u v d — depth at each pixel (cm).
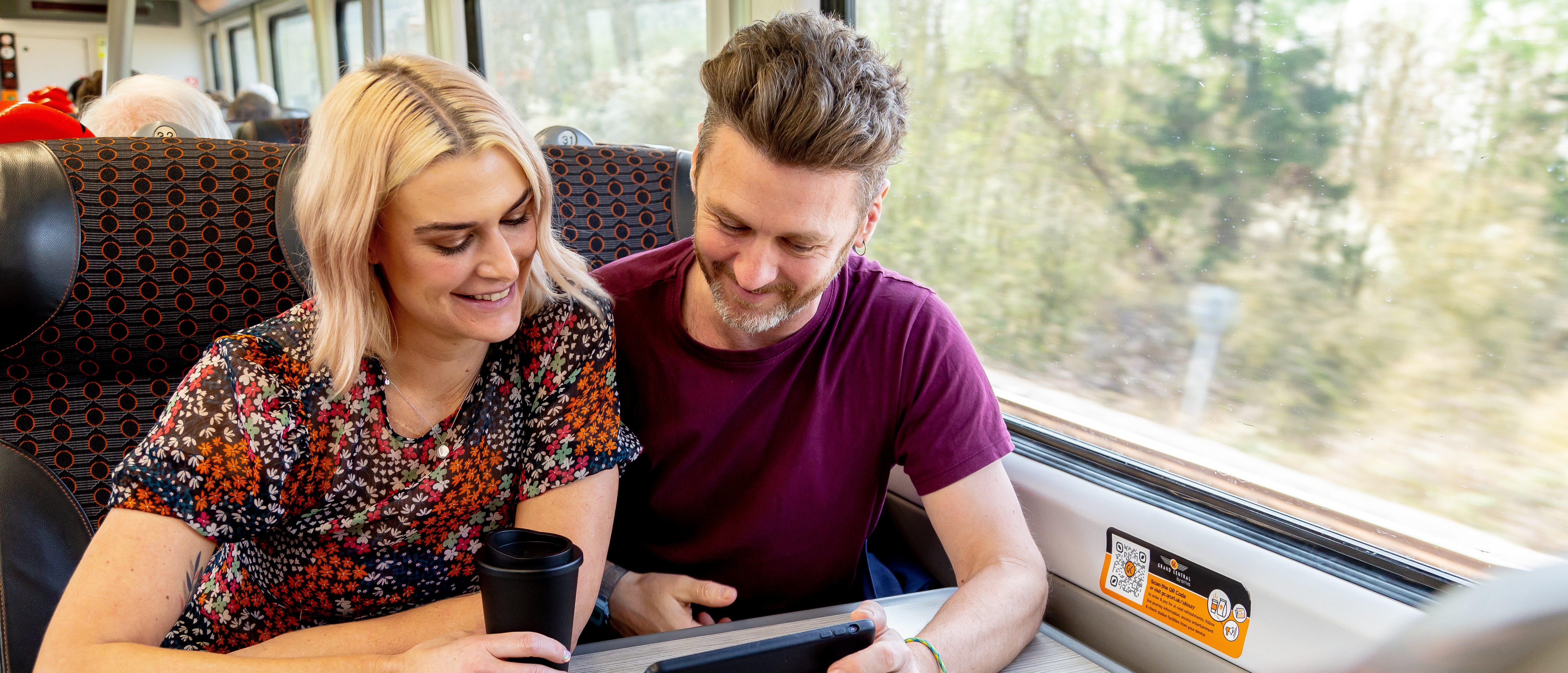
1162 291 129
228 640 110
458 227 87
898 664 87
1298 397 114
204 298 125
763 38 98
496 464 107
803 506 123
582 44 293
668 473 124
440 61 92
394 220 89
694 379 120
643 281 125
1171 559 119
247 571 109
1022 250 151
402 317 99
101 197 122
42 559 115
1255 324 117
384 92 87
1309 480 113
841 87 94
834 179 97
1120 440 137
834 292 122
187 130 233
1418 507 103
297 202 93
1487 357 96
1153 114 127
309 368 99
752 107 94
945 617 100
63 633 85
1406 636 36
